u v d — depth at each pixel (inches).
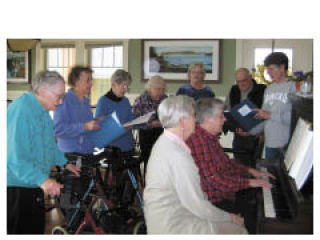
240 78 142.8
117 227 92.2
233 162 92.3
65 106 101.5
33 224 72.5
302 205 55.9
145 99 142.0
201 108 82.7
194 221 64.9
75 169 89.3
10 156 67.2
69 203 90.0
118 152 109.0
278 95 113.0
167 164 64.7
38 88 71.1
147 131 142.3
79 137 105.1
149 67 209.8
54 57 233.5
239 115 126.6
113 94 126.7
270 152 116.5
